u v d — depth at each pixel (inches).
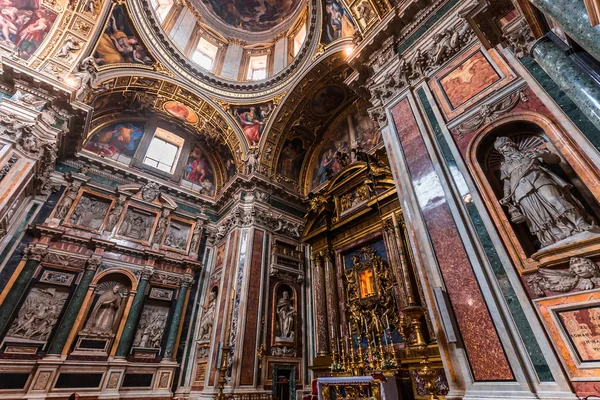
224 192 478.0
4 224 295.9
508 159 148.1
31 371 287.6
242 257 393.4
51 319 317.1
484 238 143.9
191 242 455.8
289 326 373.1
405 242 283.0
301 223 475.5
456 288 145.1
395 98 233.5
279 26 580.7
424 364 150.9
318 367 306.7
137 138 482.0
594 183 118.0
